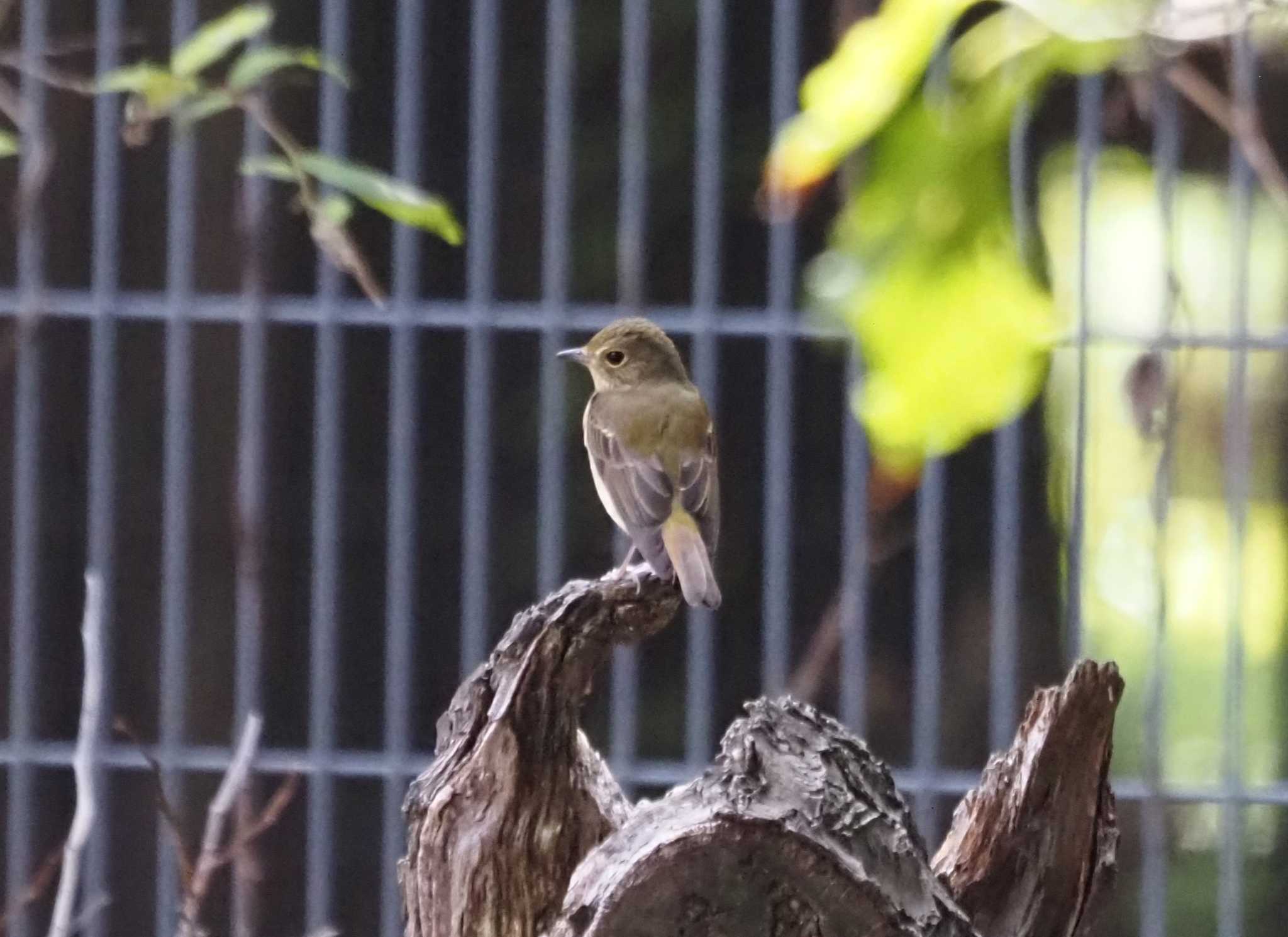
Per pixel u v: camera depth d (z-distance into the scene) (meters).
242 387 12.78
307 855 12.67
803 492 13.27
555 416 11.29
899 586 13.05
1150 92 8.40
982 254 4.39
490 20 10.86
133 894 12.60
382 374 13.27
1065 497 12.66
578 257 13.16
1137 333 10.57
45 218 12.54
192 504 12.77
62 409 12.83
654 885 4.85
